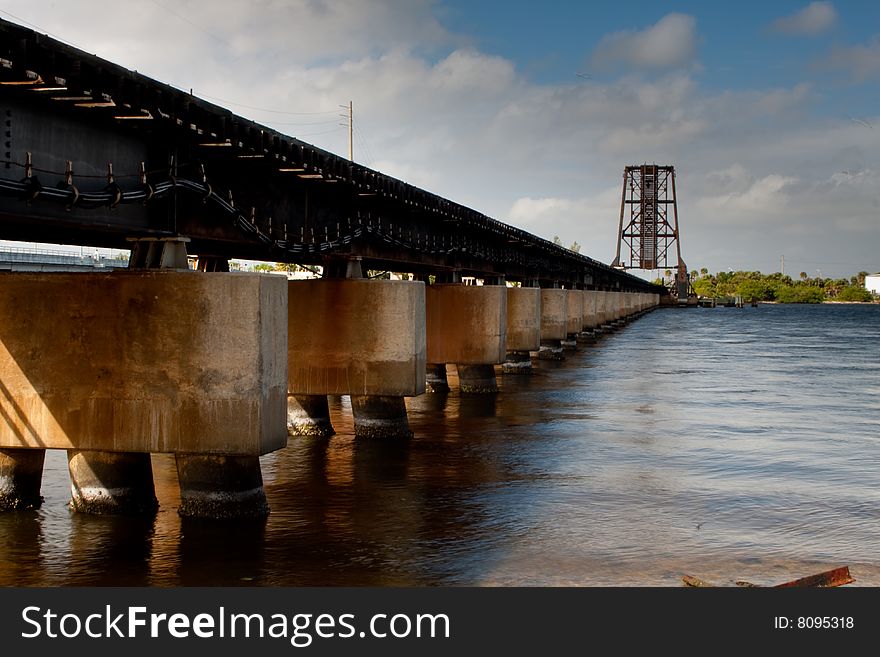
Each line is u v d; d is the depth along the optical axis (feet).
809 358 255.09
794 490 85.92
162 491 81.46
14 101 56.65
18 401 71.10
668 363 235.20
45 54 54.80
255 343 67.97
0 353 71.31
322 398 114.42
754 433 118.73
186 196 73.20
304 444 108.17
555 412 138.10
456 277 166.71
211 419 68.64
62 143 60.75
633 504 80.18
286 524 72.23
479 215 166.61
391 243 121.49
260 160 80.43
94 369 69.92
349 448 105.70
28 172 55.83
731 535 70.74
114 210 66.13
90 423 70.08
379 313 109.29
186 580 59.06
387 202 120.67
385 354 109.40
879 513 77.77
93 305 69.72
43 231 74.79
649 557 64.90
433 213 138.10
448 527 72.18
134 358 69.31
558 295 247.50
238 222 77.36
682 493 84.43
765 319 609.42
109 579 59.06
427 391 165.07
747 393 164.96
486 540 68.69
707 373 205.26
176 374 68.85
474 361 157.17
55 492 80.94
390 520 74.02
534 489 85.46
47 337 70.54
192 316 68.44
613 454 103.24
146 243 71.51
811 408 144.05
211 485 72.43
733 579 60.59
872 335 393.70
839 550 67.26
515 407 144.15
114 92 60.70
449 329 157.79
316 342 110.83
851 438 115.34
